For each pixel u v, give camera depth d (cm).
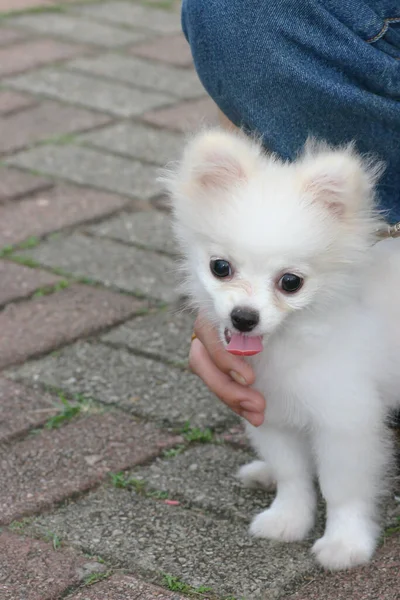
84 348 372
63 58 698
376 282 261
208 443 318
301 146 271
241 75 269
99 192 508
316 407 255
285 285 234
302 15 262
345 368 252
